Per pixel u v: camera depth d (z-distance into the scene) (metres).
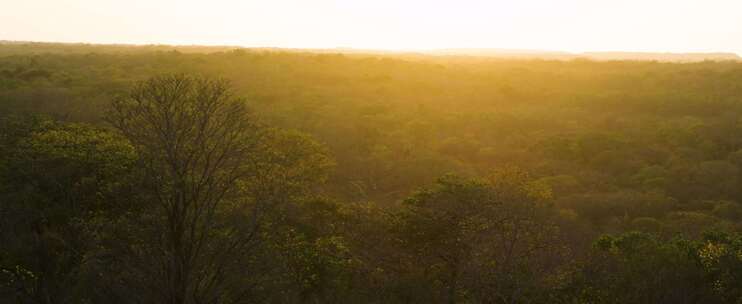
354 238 12.43
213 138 8.28
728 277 10.18
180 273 8.00
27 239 10.19
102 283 8.50
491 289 10.09
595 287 10.49
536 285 10.22
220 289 8.43
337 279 10.58
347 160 20.77
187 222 8.22
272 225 9.38
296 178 10.27
